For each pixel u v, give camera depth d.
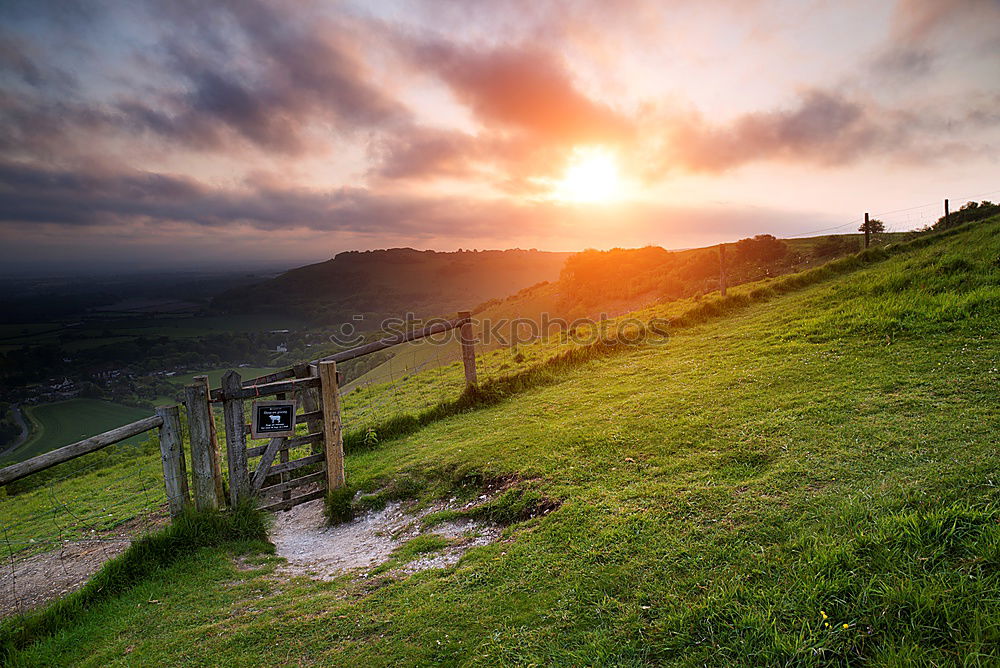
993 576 4.02
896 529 4.83
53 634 6.23
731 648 4.12
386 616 5.65
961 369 9.52
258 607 6.32
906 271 18.47
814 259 54.56
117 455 24.78
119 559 7.48
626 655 4.31
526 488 8.44
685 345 16.88
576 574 5.65
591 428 10.49
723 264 23.62
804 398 9.67
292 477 10.84
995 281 14.91
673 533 6.01
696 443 8.71
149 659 5.38
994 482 5.23
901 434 7.24
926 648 3.68
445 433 13.02
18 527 12.66
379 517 9.58
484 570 6.24
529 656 4.54
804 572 4.68
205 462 8.85
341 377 10.75
